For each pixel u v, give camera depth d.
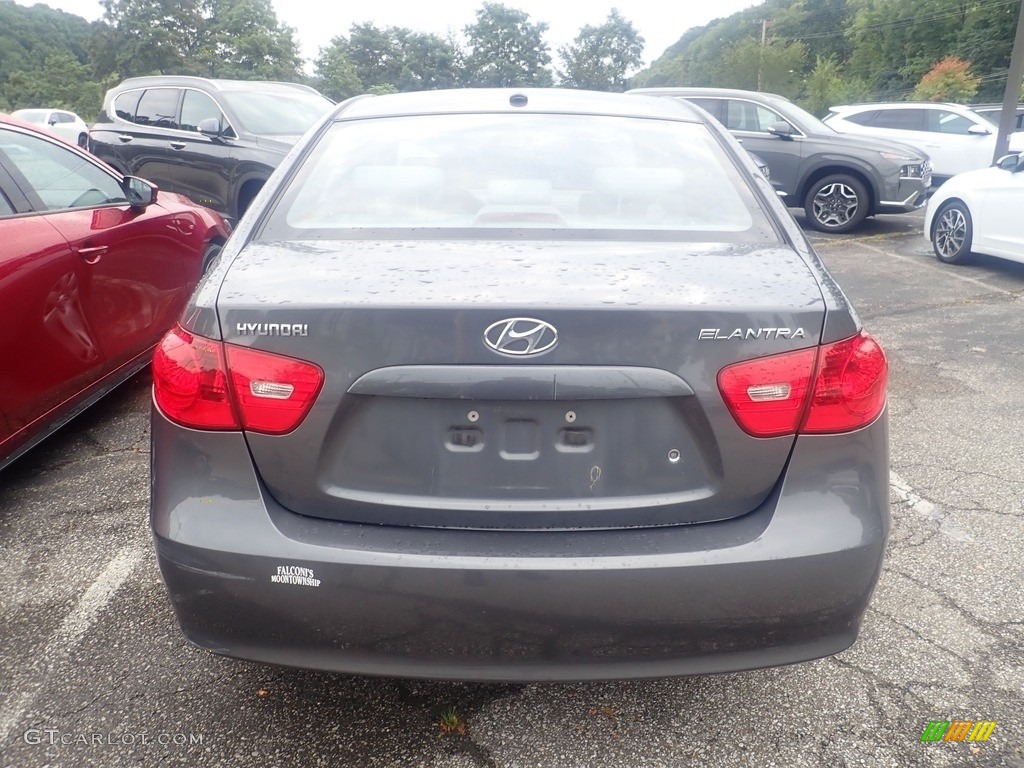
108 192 4.16
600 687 2.28
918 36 63.09
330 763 2.01
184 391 1.74
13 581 2.76
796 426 1.72
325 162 2.45
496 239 2.02
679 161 2.47
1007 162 7.65
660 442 1.72
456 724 2.14
